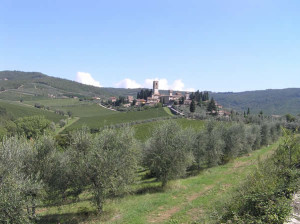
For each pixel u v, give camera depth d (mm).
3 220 9305
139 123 80312
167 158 17766
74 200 14891
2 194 9500
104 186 12938
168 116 96438
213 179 19188
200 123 72062
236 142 29375
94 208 14234
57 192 14523
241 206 8766
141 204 13594
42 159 14430
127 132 15266
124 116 111625
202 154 26031
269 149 38906
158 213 11938
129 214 12102
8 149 11195
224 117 73375
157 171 18031
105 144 14266
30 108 119500
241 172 20594
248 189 9742
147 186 19328
